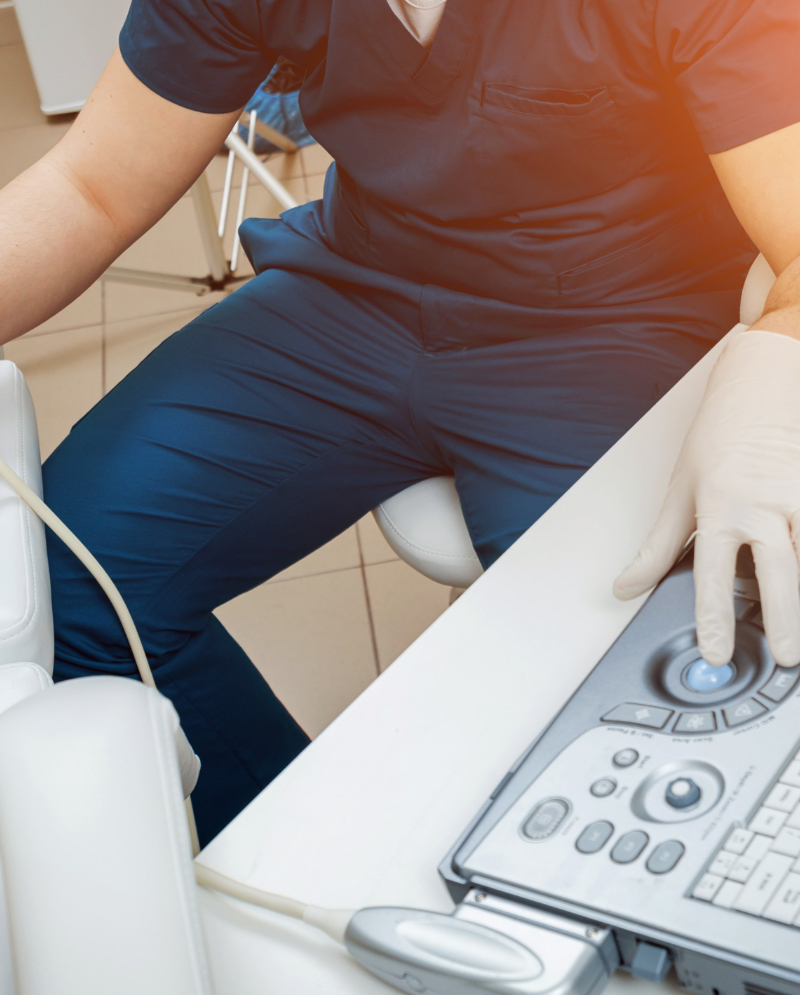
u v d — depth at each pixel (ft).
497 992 1.20
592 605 1.84
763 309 2.35
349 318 3.55
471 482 3.23
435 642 1.84
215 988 1.39
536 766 1.46
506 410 3.21
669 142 2.93
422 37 2.77
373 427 3.49
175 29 3.08
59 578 3.04
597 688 1.56
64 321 7.73
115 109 3.24
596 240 3.07
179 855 1.29
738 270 3.32
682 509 1.89
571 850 1.31
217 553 3.34
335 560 5.70
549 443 3.07
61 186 3.22
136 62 3.16
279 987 1.38
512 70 2.75
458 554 3.30
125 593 3.13
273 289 3.72
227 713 3.40
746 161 2.48
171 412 3.40
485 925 1.28
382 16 2.75
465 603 1.90
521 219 3.05
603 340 3.22
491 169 2.94
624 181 2.99
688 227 3.15
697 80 2.49
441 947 1.26
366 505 3.59
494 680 1.74
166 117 3.24
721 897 1.19
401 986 1.32
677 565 1.80
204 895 1.52
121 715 1.41
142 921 1.21
